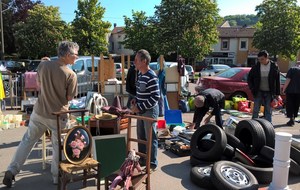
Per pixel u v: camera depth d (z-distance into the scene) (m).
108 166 4.48
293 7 33.81
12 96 10.77
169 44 33.50
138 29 37.75
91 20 34.06
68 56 4.14
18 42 29.28
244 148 5.17
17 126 7.80
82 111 4.11
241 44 46.00
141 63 4.53
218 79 11.16
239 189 3.99
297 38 33.81
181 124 7.45
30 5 37.38
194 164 5.17
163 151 6.07
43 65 4.13
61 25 29.77
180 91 10.36
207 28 33.34
